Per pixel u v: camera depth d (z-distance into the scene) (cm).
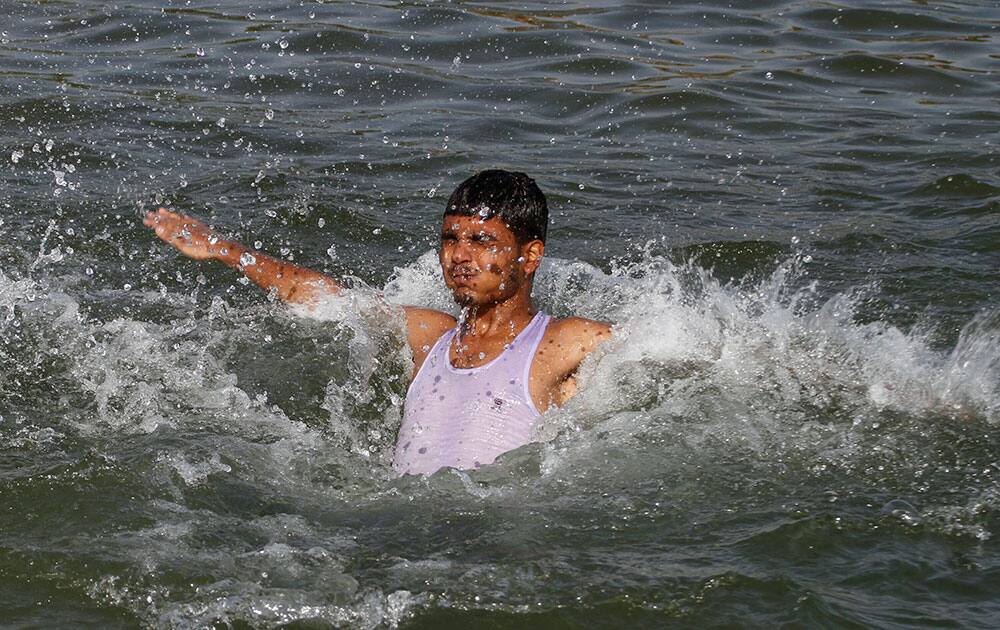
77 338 1155
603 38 2150
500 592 802
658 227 1468
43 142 1652
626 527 876
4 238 1368
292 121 1781
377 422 1064
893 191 1582
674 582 811
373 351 1122
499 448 980
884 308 1257
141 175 1570
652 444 980
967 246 1407
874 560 834
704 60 2064
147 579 812
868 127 1808
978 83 1983
